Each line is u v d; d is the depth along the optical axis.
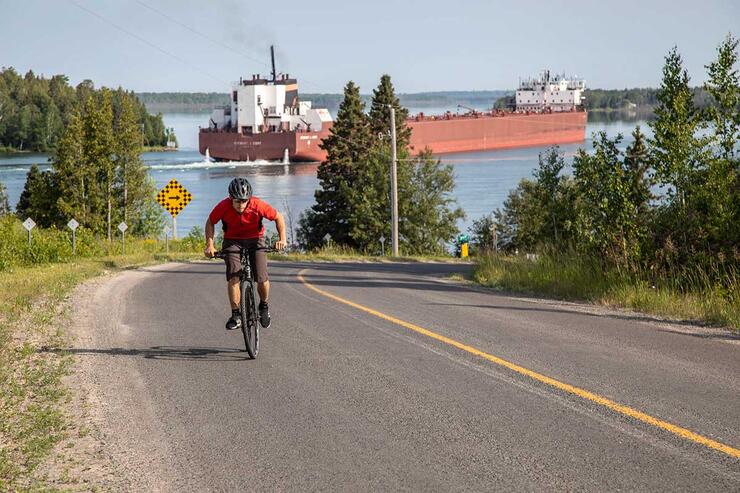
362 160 130.12
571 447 8.80
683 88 27.03
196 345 15.84
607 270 25.50
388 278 35.06
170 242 93.75
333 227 129.50
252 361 13.98
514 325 17.67
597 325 17.67
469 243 141.38
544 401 10.77
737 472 7.95
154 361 14.19
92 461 8.83
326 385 11.98
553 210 39.72
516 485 7.70
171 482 8.11
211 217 13.99
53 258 52.41
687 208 25.97
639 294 21.67
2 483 8.14
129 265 48.22
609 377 12.11
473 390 11.45
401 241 122.25
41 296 25.89
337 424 9.90
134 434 9.77
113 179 132.75
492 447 8.87
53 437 9.53
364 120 133.25
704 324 17.94
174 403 11.16
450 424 9.77
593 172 27.98
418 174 122.12
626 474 7.93
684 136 26.27
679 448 8.69
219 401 11.20
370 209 119.44
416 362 13.52
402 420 9.99
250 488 7.84
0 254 47.28
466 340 15.62
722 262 23.22
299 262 58.78
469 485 7.73
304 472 8.23
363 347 15.07
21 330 18.03
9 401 11.43
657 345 14.91
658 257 24.81
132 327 18.62
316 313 20.28
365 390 11.59
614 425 9.59
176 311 21.61
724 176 25.44
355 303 22.58
